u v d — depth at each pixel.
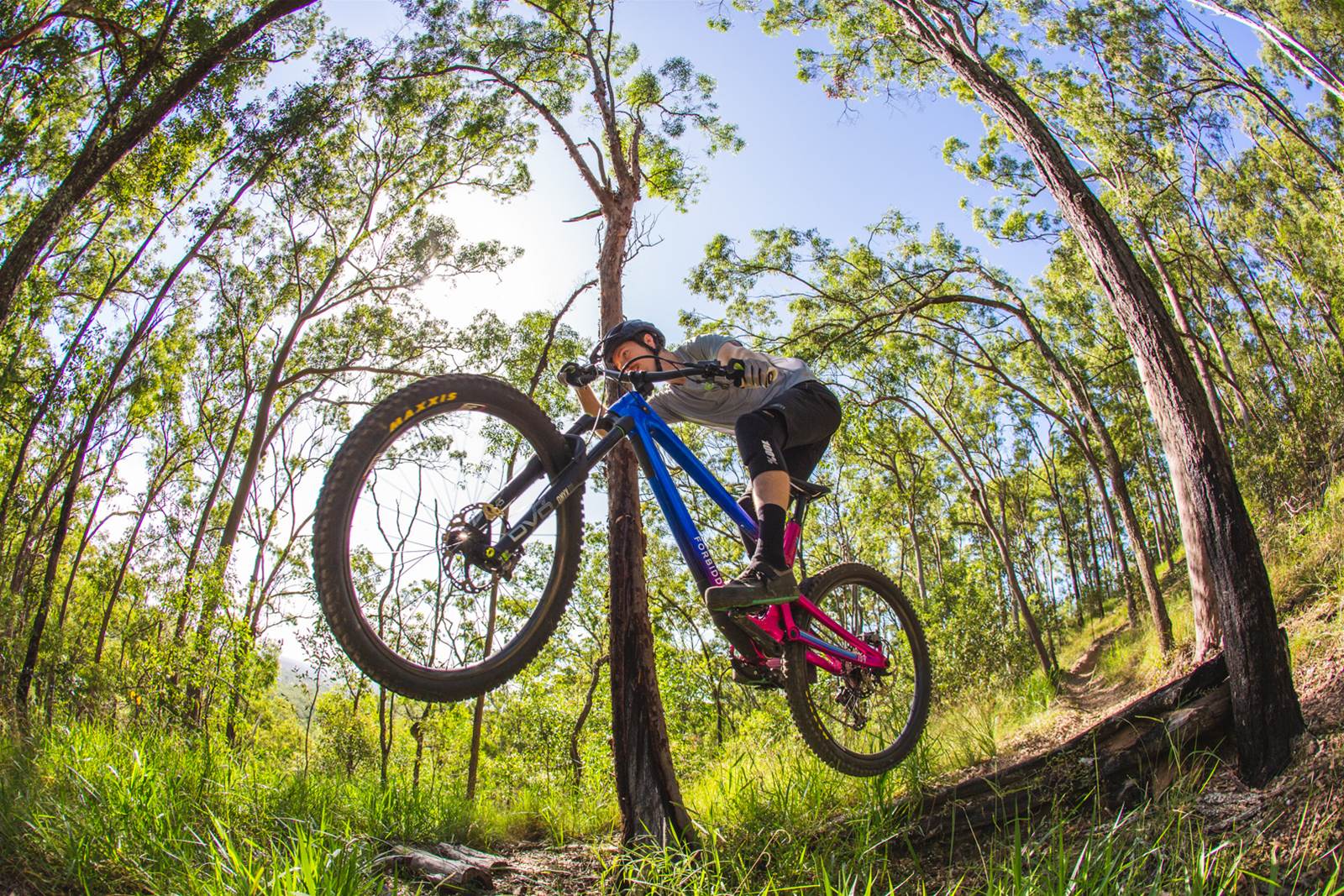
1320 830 3.00
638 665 7.59
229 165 16.30
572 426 2.65
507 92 15.56
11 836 4.11
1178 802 3.50
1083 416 26.34
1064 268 22.23
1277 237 20.73
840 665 3.35
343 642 1.84
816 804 5.05
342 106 15.55
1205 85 17.06
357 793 6.50
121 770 4.90
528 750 18.08
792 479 3.11
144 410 21.62
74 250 18.62
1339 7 16.25
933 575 35.16
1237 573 4.02
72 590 27.84
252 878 3.34
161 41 12.50
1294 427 12.52
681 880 4.44
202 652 9.41
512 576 2.16
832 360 16.39
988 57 17.44
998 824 4.29
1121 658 13.81
